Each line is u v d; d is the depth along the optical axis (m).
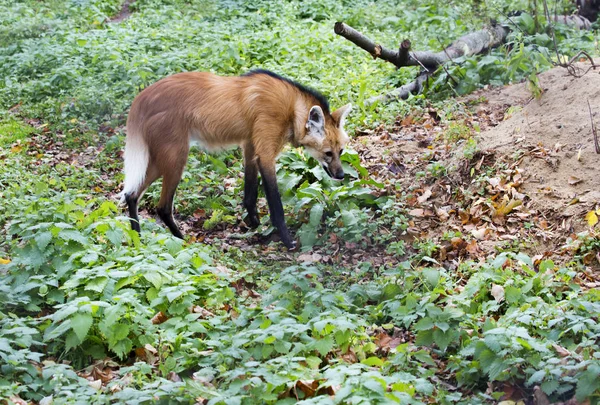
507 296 7.35
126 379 5.99
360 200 10.25
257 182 10.24
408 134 12.20
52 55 15.79
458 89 13.66
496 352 6.05
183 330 6.76
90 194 10.88
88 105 13.55
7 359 5.81
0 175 11.07
